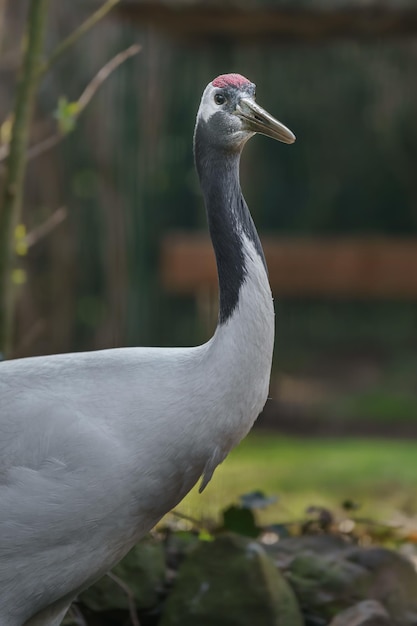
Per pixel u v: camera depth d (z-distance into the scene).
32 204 14.47
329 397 17.84
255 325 4.86
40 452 4.80
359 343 24.17
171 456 4.84
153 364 4.93
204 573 6.02
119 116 14.55
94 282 15.19
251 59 18.70
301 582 6.22
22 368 5.01
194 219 20.25
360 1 10.65
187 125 18.17
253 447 13.86
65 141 14.40
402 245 15.30
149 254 18.36
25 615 4.99
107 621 6.13
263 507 7.17
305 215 25.36
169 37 12.46
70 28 13.47
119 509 4.84
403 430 15.52
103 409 4.83
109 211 14.63
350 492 11.09
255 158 23.64
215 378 4.83
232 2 10.63
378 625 5.91
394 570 6.37
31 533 4.81
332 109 23.02
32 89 7.15
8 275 7.18
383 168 24.75
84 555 4.90
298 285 15.45
